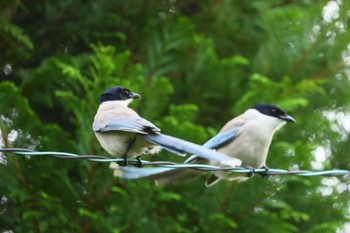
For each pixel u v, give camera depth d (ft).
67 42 55.21
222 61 54.60
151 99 48.55
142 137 33.88
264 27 56.59
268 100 51.01
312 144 53.36
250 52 58.39
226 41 58.34
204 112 55.31
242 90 55.57
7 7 52.08
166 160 47.80
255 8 57.93
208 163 38.83
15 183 46.11
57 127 46.09
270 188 48.47
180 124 47.78
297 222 53.52
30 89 50.47
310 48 55.93
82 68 52.34
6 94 45.37
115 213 46.98
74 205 47.19
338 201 53.42
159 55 53.47
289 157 48.42
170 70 54.29
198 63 54.90
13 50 51.98
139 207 46.98
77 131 46.50
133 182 46.73
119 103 36.63
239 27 58.08
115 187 46.11
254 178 48.44
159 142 33.04
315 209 53.36
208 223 48.26
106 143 34.73
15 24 53.78
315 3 60.85
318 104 56.39
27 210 46.70
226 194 48.34
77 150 46.11
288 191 52.70
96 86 46.19
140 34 55.67
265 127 41.11
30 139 46.39
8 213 48.85
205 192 48.85
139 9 55.47
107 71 46.32
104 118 34.78
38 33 54.34
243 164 41.11
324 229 49.37
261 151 41.09
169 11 57.36
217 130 55.01
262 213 48.75
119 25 55.62
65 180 46.42
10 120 45.96
